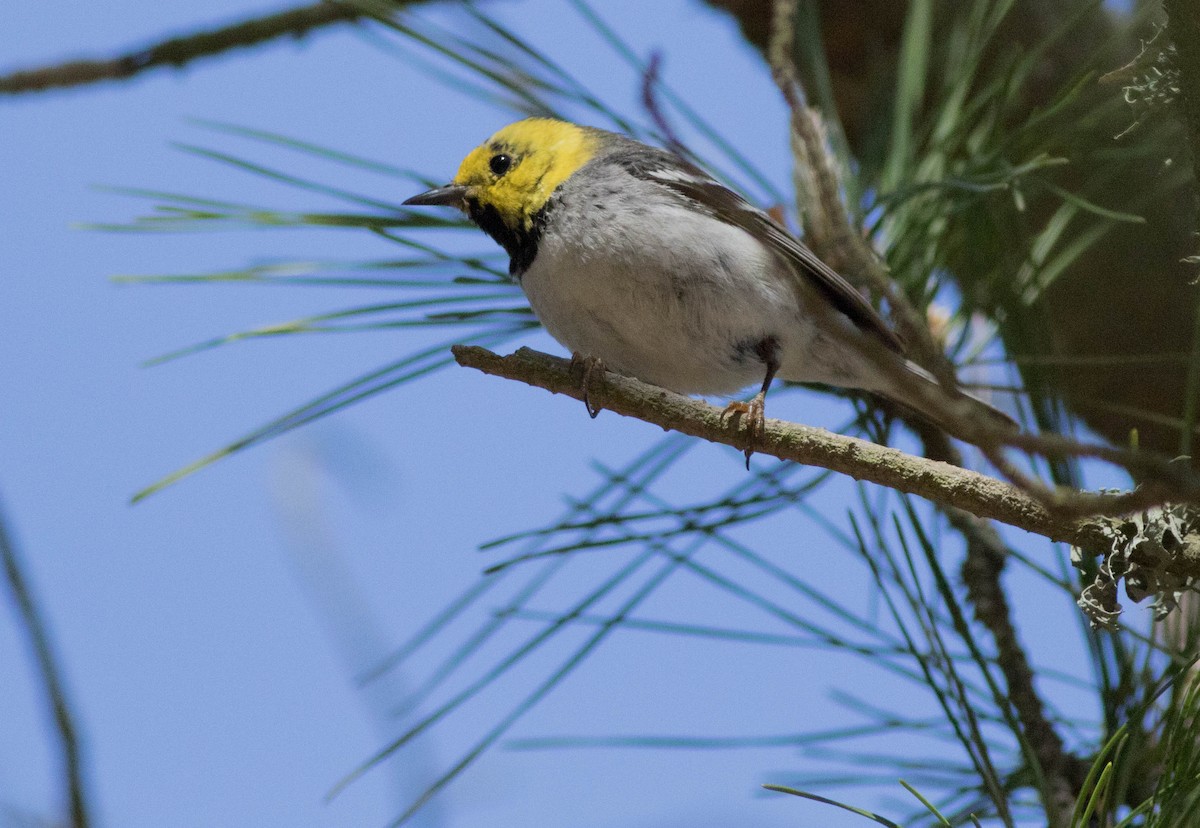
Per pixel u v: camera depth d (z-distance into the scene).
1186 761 5.00
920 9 7.84
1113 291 8.24
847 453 5.65
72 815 4.73
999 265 7.06
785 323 8.63
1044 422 6.77
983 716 6.51
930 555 6.03
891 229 7.34
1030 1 8.66
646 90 4.91
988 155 7.16
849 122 9.31
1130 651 6.01
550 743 6.46
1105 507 3.97
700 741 6.57
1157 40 5.08
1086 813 4.91
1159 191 7.59
